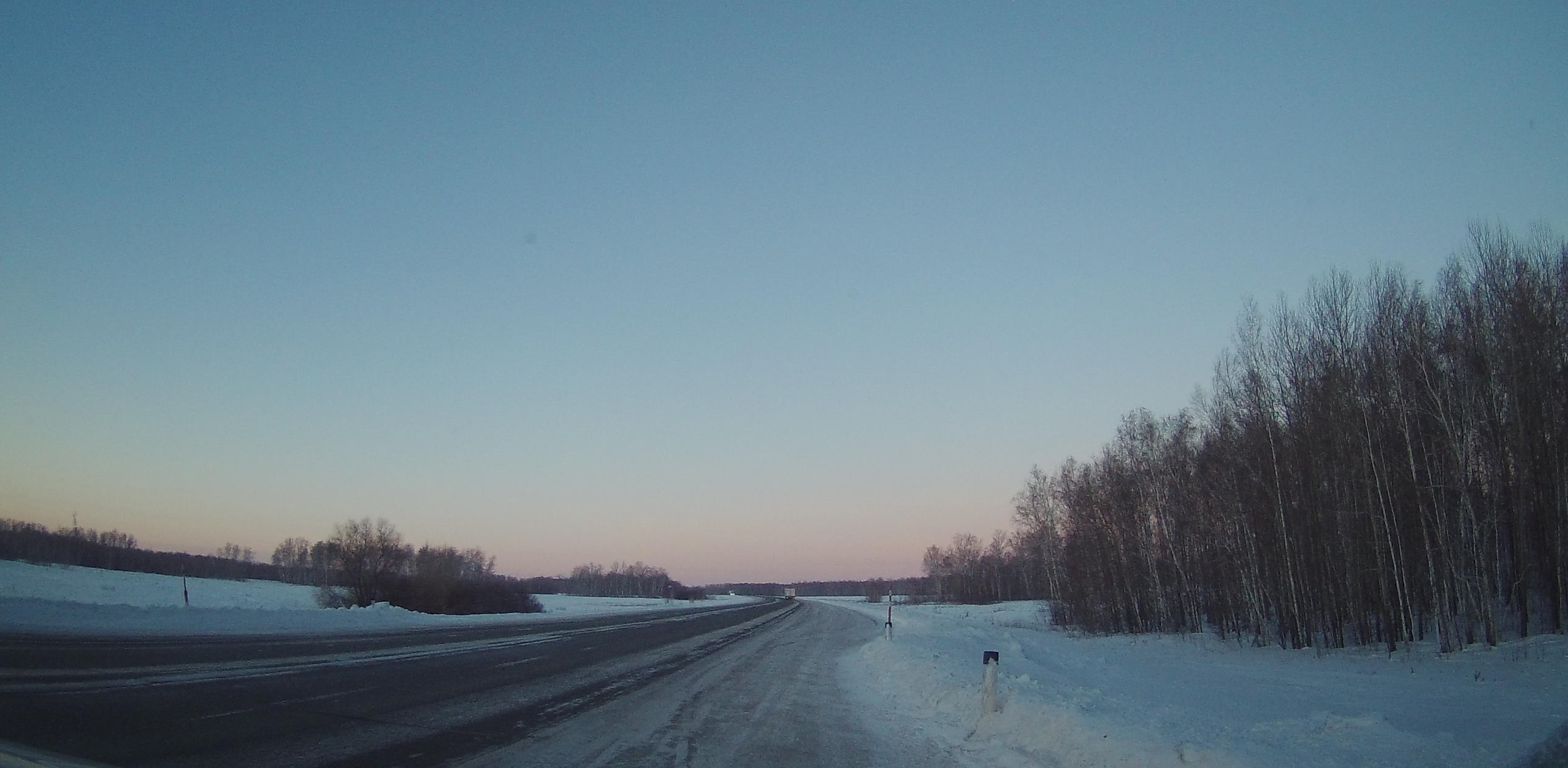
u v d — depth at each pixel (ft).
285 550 356.18
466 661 58.65
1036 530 225.76
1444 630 86.02
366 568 161.79
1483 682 60.85
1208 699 50.52
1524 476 86.74
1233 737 31.07
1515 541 91.91
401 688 43.09
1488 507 93.09
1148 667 79.00
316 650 60.18
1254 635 121.60
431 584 165.78
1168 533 161.89
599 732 34.17
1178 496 158.10
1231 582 135.33
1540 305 90.58
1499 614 95.04
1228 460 123.24
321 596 158.30
